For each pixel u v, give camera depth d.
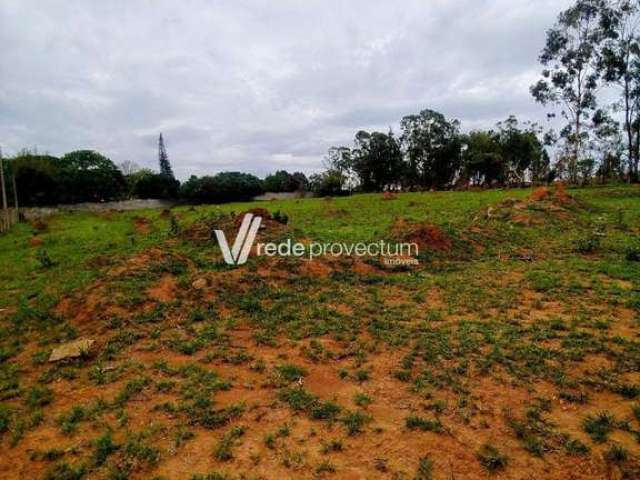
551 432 4.01
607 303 7.56
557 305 7.61
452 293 8.64
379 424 4.27
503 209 18.62
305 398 4.79
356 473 3.60
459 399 4.63
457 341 6.12
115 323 7.21
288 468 3.69
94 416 4.63
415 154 59.06
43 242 17.48
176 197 53.94
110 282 8.74
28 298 9.33
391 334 6.54
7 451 4.17
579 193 28.59
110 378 5.50
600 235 13.95
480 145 55.53
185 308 7.91
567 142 40.72
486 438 3.98
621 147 40.28
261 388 5.13
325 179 59.19
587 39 35.53
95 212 37.09
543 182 48.94
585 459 3.65
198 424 4.40
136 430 4.32
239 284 9.02
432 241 12.78
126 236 18.11
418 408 4.52
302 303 8.20
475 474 3.54
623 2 33.53
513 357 5.54
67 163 49.44
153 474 3.69
